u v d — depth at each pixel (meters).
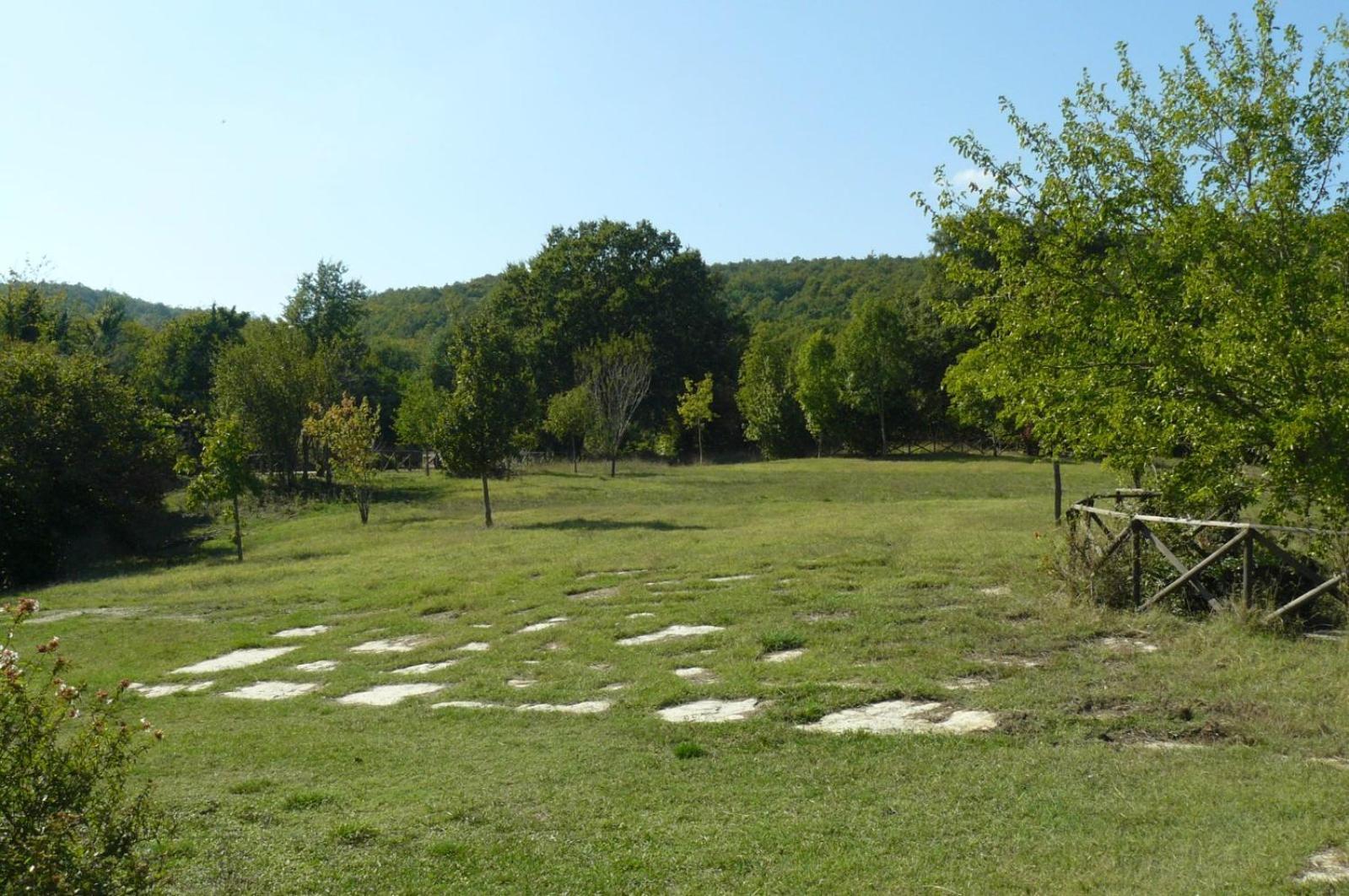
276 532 31.98
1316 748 6.79
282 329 46.59
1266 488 10.33
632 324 68.94
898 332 59.38
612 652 11.41
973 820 5.82
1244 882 4.73
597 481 45.12
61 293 53.38
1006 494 34.91
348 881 5.34
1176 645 9.75
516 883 5.25
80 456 31.33
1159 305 10.82
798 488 38.84
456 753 8.09
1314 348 9.09
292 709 10.38
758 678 9.70
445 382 76.75
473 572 18.23
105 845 4.22
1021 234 12.19
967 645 10.34
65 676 12.41
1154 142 11.83
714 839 5.75
